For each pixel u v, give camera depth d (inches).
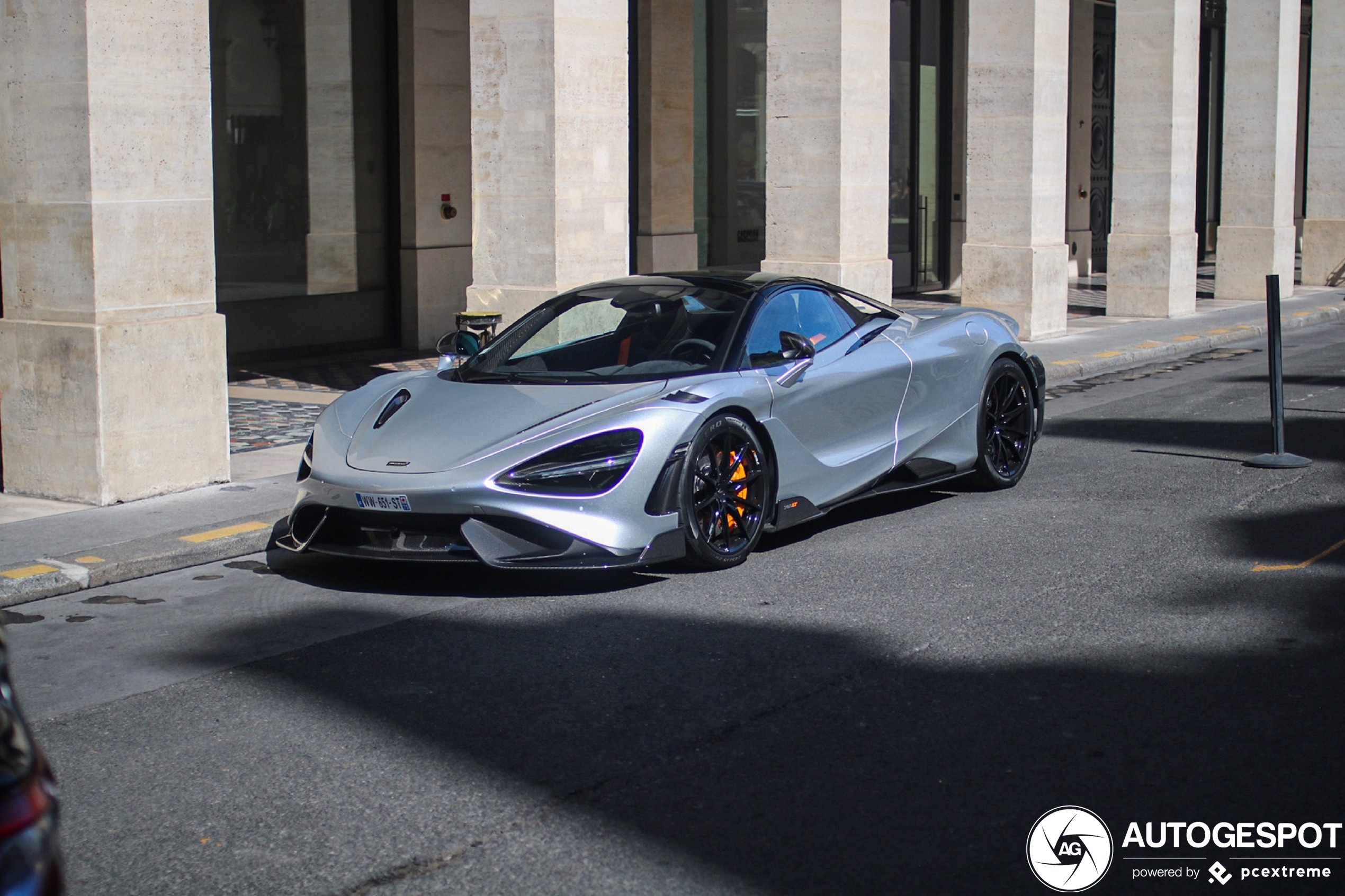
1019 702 168.7
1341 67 816.9
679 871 127.1
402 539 224.4
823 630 199.9
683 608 213.5
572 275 423.8
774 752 154.9
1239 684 173.2
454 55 554.6
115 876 128.5
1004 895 122.0
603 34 423.8
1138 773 147.2
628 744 158.6
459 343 270.1
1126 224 669.9
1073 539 250.8
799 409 249.0
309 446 245.4
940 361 281.0
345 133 536.4
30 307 293.1
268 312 514.9
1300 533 250.5
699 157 655.1
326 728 165.9
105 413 284.0
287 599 225.5
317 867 129.6
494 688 178.7
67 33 277.4
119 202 284.5
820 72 495.8
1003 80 559.2
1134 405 417.1
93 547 249.8
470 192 571.2
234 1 490.9
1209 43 1011.9
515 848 132.5
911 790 144.0
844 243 501.7
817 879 125.1
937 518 273.4
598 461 218.8
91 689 182.4
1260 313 689.0
